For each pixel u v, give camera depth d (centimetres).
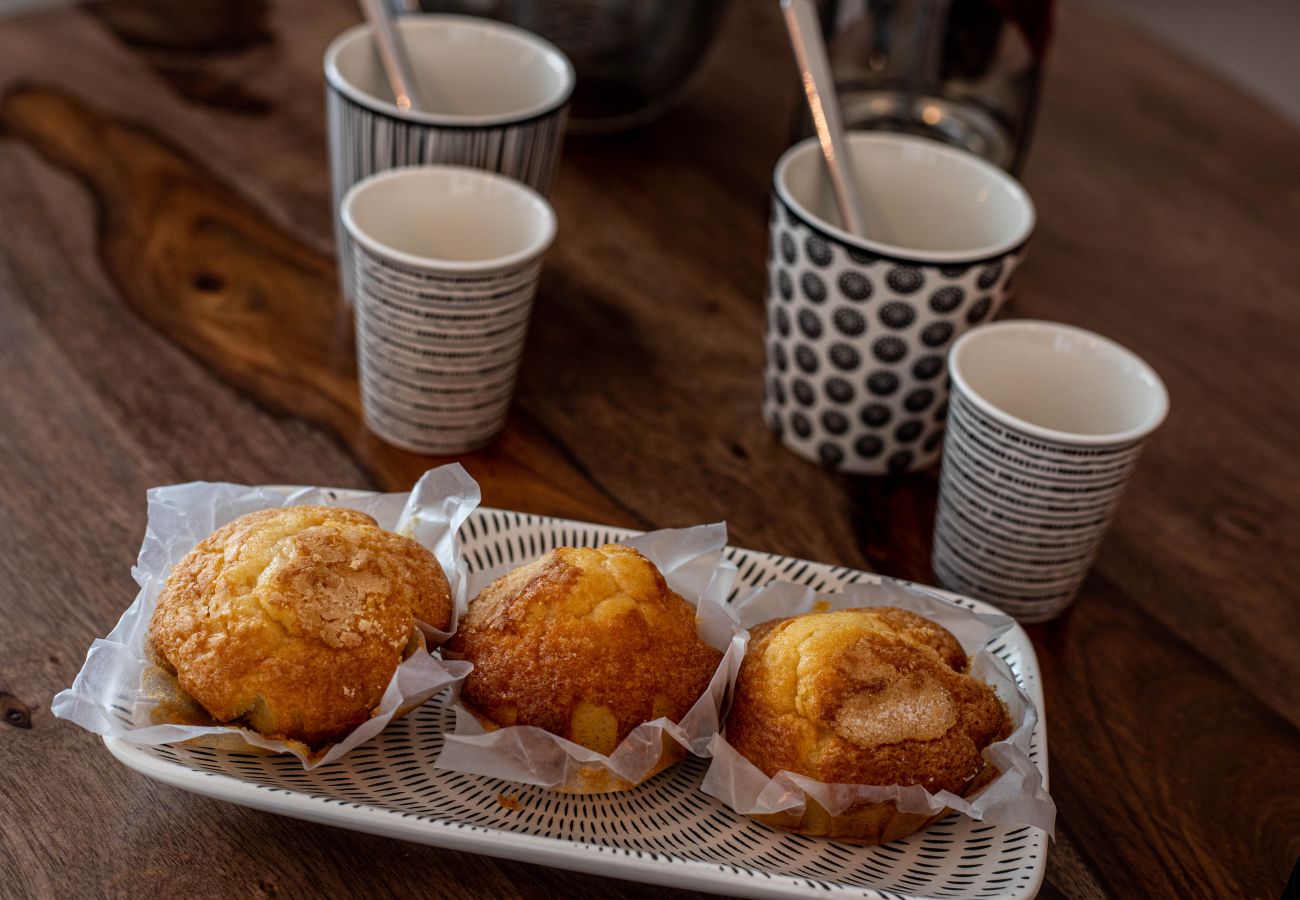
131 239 67
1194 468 63
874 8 69
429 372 57
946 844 47
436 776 47
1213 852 49
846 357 59
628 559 49
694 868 44
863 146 62
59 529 54
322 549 47
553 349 65
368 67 64
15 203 67
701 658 48
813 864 46
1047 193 77
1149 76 88
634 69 74
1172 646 56
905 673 47
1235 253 75
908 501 60
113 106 74
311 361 63
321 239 69
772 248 60
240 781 44
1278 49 188
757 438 62
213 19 82
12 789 47
